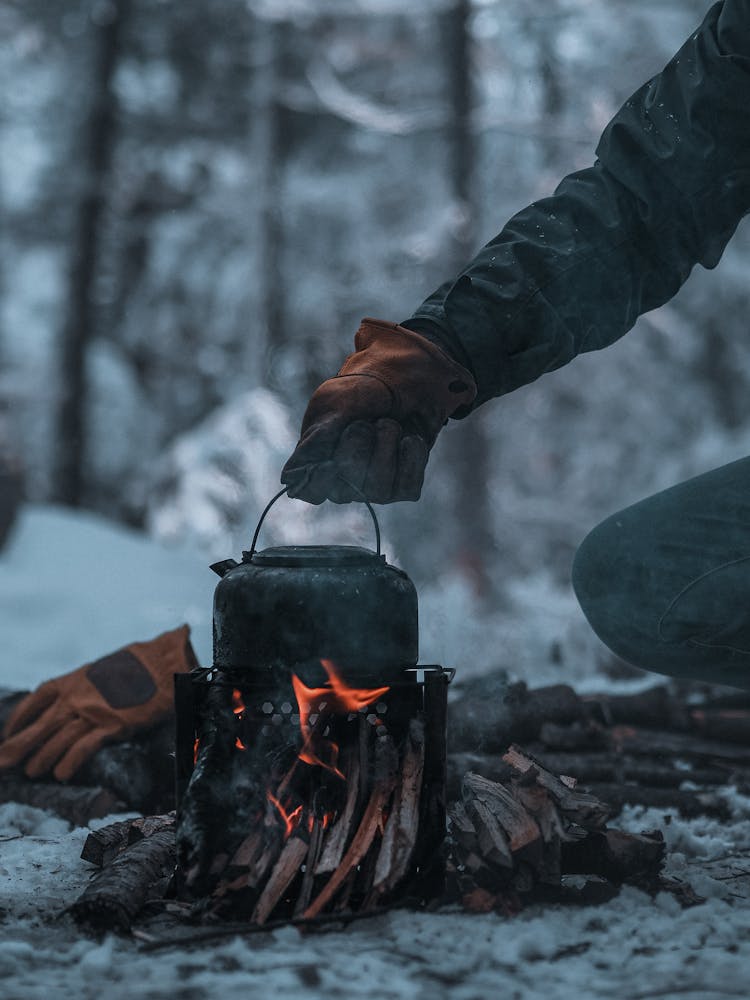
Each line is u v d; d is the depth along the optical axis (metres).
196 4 16.16
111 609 7.95
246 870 2.16
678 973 1.83
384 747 2.28
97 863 2.57
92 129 15.38
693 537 2.28
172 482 13.51
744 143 2.35
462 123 14.48
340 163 17.08
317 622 2.23
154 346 18.38
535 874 2.24
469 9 14.55
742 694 4.22
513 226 2.46
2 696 3.67
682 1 15.70
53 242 17.44
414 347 2.37
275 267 15.70
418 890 2.25
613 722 4.06
